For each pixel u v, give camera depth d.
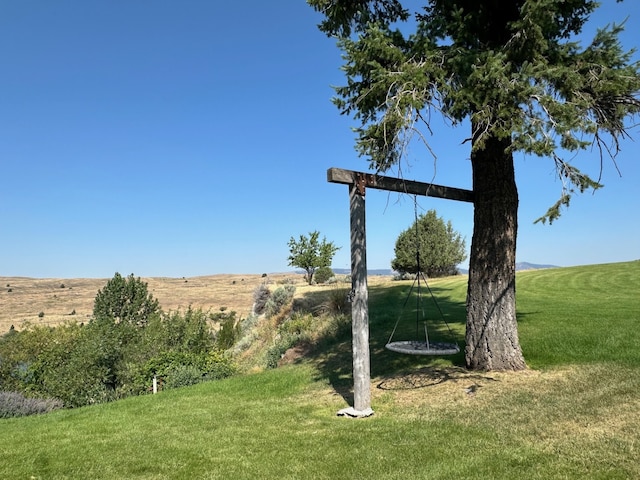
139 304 36.69
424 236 33.84
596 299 16.20
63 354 17.47
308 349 14.03
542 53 6.02
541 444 4.50
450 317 14.11
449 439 4.89
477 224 7.74
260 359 17.53
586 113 5.93
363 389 6.30
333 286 26.66
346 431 5.55
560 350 8.26
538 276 24.86
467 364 7.89
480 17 6.69
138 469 4.83
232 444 5.45
